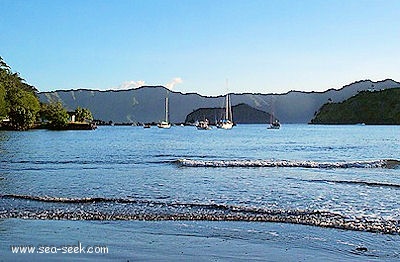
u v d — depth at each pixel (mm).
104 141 74938
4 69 133250
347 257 9664
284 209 15070
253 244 10617
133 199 16922
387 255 9820
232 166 32656
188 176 25906
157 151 51156
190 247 10305
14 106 120938
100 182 22734
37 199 16234
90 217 13367
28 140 73250
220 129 176750
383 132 133250
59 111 136000
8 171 28078
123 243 10602
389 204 16438
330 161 38406
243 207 15172
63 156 41500
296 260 9414
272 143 73188
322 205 16203
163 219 13234
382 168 31703
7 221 12773
